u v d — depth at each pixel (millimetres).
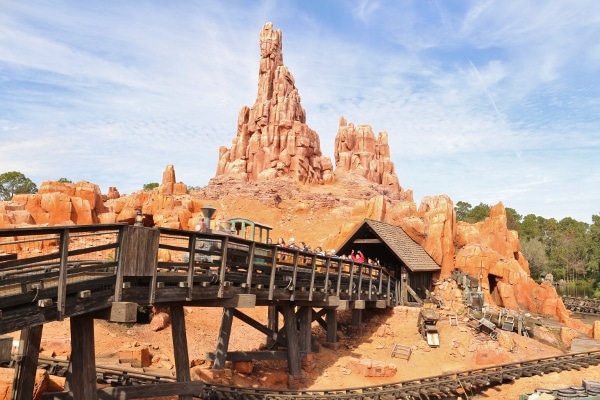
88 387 10883
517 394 24828
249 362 21750
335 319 27703
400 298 34375
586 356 29281
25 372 12734
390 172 86312
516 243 47312
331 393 20500
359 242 34375
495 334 30312
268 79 78562
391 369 24625
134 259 11141
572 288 86938
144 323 26609
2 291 9805
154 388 13820
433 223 41969
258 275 17594
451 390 23500
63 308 9250
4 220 40906
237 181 68750
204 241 16484
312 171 73625
